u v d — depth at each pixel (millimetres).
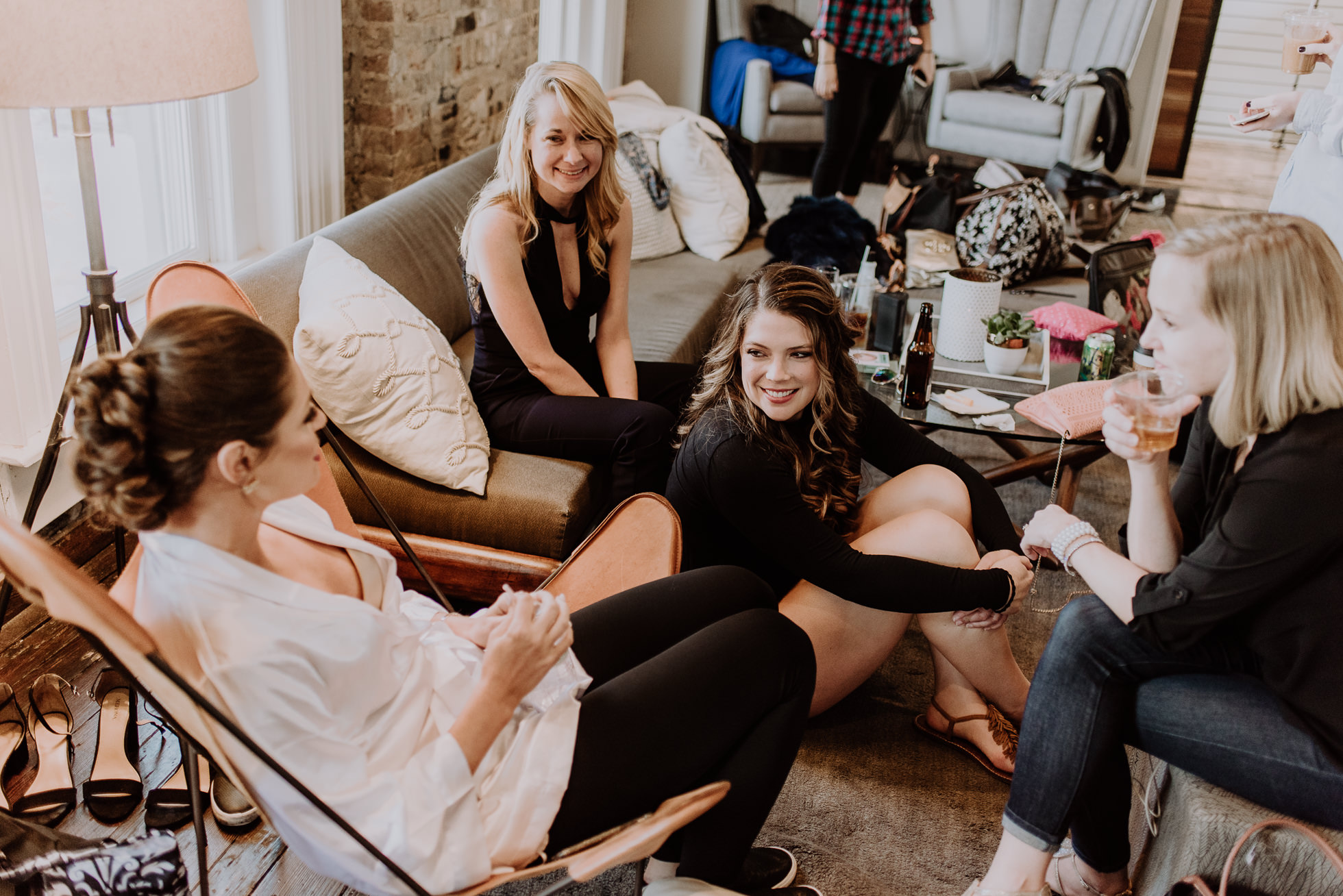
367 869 1195
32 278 2295
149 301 1668
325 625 1163
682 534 1948
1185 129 6684
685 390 2777
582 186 2418
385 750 1229
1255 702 1546
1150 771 2082
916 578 1875
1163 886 1658
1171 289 1453
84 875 1377
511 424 2443
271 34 3020
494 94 4449
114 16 1713
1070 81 5586
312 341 2107
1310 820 1514
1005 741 2145
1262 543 1412
